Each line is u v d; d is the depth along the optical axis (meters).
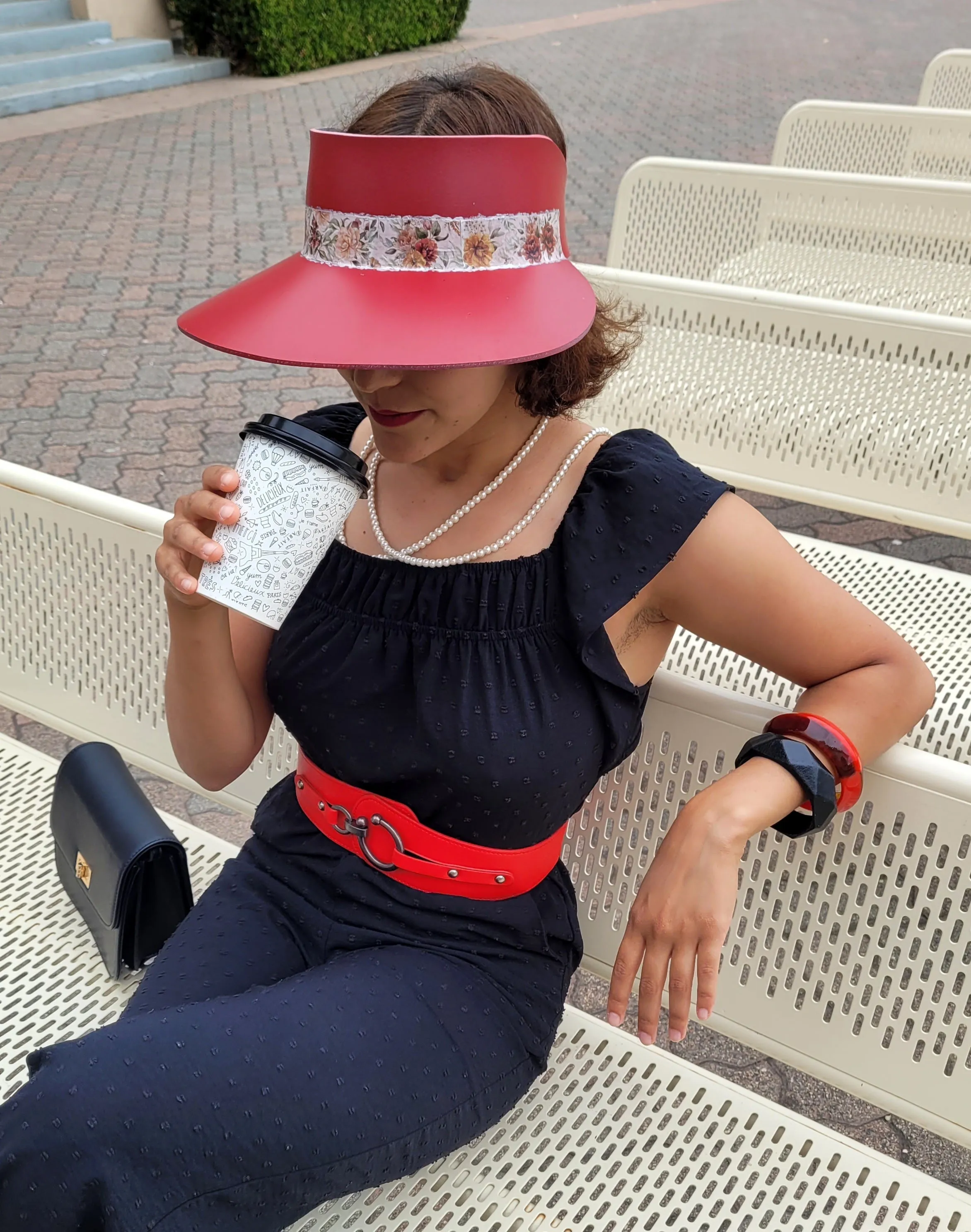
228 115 10.47
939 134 4.45
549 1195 1.38
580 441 1.40
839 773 1.31
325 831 1.46
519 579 1.33
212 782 1.60
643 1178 1.41
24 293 6.25
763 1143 1.45
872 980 1.46
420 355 1.12
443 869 1.39
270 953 1.45
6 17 10.77
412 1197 1.38
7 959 1.73
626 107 11.09
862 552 2.50
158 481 4.26
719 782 1.31
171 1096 1.14
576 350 1.34
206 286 6.43
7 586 2.14
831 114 4.59
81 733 2.16
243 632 1.53
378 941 1.41
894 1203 1.38
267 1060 1.20
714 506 1.31
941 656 2.15
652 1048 1.59
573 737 1.34
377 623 1.36
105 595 2.02
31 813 2.04
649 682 1.52
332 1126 1.20
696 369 2.70
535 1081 1.52
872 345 2.47
